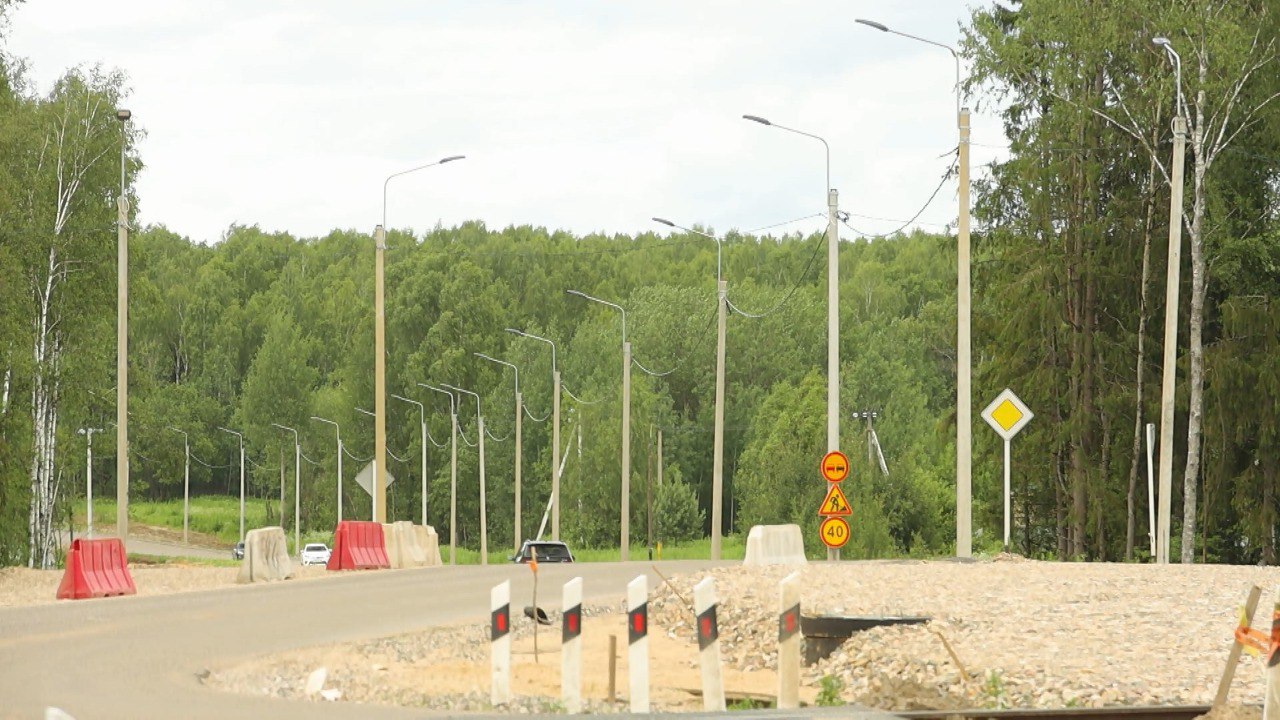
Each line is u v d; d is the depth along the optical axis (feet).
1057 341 185.06
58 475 213.25
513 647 68.28
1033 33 180.86
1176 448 185.88
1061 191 188.03
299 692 50.01
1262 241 176.14
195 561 296.92
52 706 44.96
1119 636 58.03
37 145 195.62
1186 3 169.58
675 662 63.46
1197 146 169.07
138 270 215.92
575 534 367.45
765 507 315.99
